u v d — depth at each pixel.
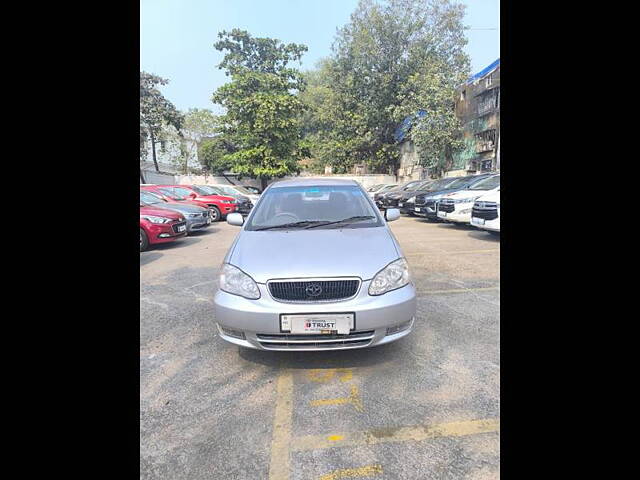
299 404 2.15
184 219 7.77
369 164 28.03
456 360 2.60
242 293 2.37
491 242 7.30
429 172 22.48
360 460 1.72
